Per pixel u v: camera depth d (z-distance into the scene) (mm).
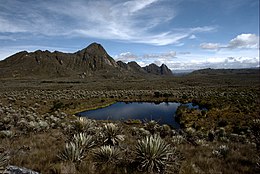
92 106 48438
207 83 133000
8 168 5211
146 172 5645
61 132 12594
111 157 6559
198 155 8227
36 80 196750
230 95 56562
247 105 38156
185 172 5949
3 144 8836
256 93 58500
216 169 6449
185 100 55125
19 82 162250
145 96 65250
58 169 5453
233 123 26516
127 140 10805
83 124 10086
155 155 5938
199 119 30844
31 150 7883
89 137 8109
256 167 6547
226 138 14586
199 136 15125
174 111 43375
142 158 6059
